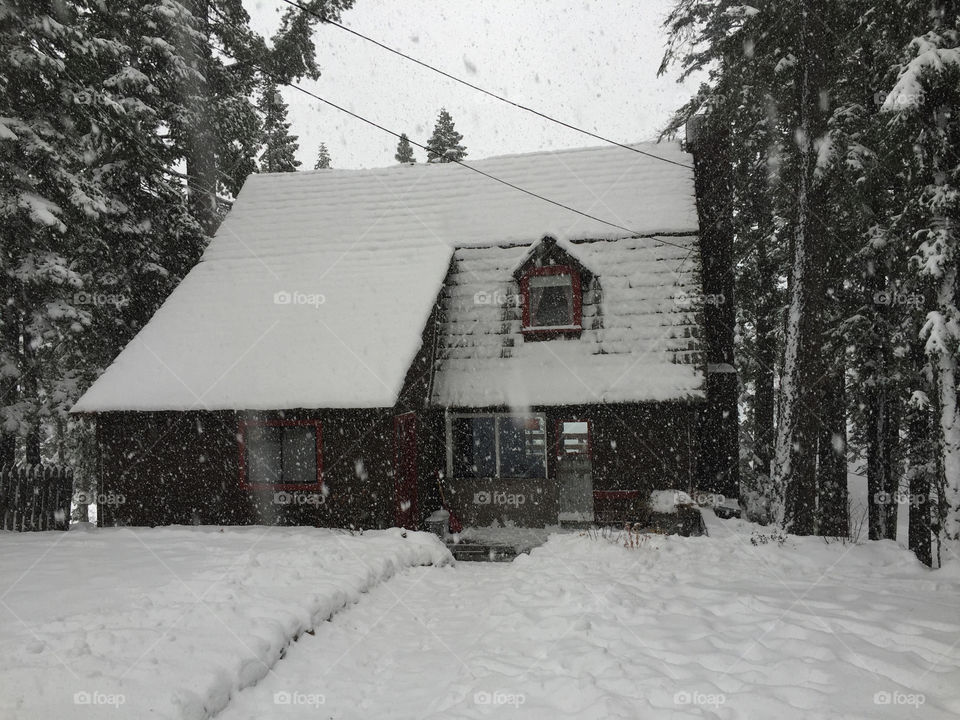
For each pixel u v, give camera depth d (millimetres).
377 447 13961
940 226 12383
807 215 13953
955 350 11523
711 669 5641
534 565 9945
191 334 15820
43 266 15688
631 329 16094
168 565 8883
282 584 7977
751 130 19703
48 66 14977
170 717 4793
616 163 19812
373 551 10281
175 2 18844
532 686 5508
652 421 15164
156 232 19172
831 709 4793
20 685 4992
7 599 7145
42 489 14250
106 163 18406
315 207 20016
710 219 19531
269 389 13945
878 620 6793
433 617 8250
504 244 18078
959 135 12242
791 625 6555
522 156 20719
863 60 16344
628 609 7305
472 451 16703
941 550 11555
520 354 16438
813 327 13859
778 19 15133
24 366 17703
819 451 19344
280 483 14391
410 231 18625
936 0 12016
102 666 5336
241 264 18094
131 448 14852
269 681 5957
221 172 22734
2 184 14680
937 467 11773
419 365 15203
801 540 12039
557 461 15836
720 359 19297
